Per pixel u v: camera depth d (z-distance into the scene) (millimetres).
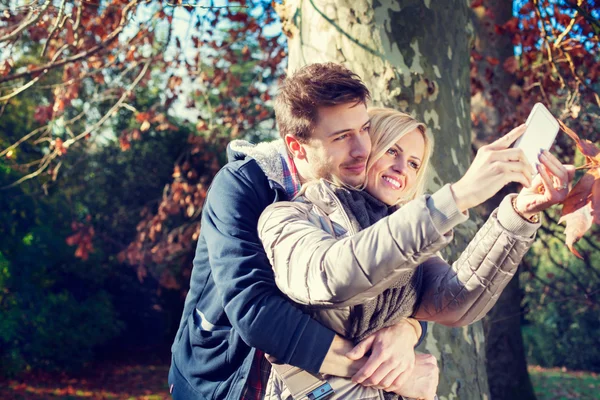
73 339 14594
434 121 3193
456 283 1757
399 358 1659
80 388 13984
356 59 3150
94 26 6629
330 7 3197
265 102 10516
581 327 16297
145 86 9250
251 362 1679
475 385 3139
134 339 18219
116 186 16984
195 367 1794
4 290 13570
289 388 1618
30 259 13922
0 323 13211
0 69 5801
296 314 1570
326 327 1621
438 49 3256
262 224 1643
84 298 15789
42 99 14469
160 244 12328
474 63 7949
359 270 1379
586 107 6777
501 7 7840
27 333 14031
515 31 6820
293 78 1692
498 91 7602
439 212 1366
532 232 1673
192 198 11984
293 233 1544
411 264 1381
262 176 1807
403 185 1795
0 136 13875
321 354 1573
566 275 13945
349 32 3162
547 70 7254
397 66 3125
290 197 1775
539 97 7879
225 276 1646
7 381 13688
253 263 1642
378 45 3137
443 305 1776
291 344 1557
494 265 1700
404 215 1384
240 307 1591
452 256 3070
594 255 13836
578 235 1570
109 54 7699
